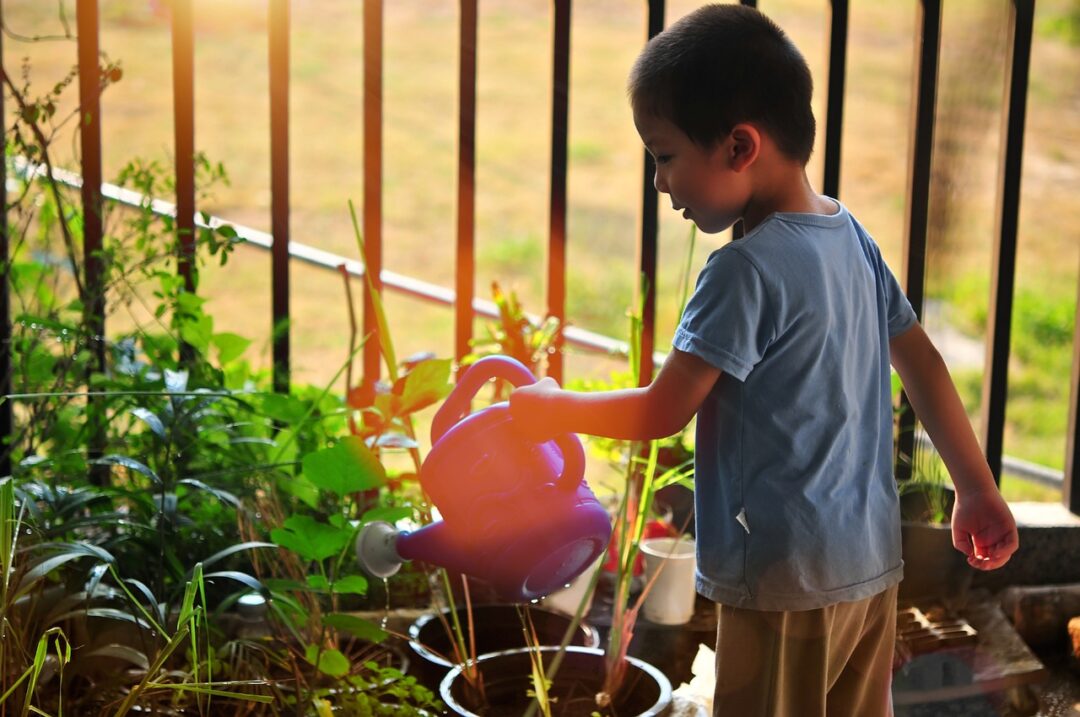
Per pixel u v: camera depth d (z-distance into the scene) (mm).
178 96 2238
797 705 1435
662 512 2457
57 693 1840
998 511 1571
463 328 2479
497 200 9352
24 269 2379
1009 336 2543
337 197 8969
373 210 2369
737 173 1402
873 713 1575
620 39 12156
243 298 7461
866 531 1464
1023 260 6637
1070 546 2463
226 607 1919
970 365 4820
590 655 1893
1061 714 2121
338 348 6625
